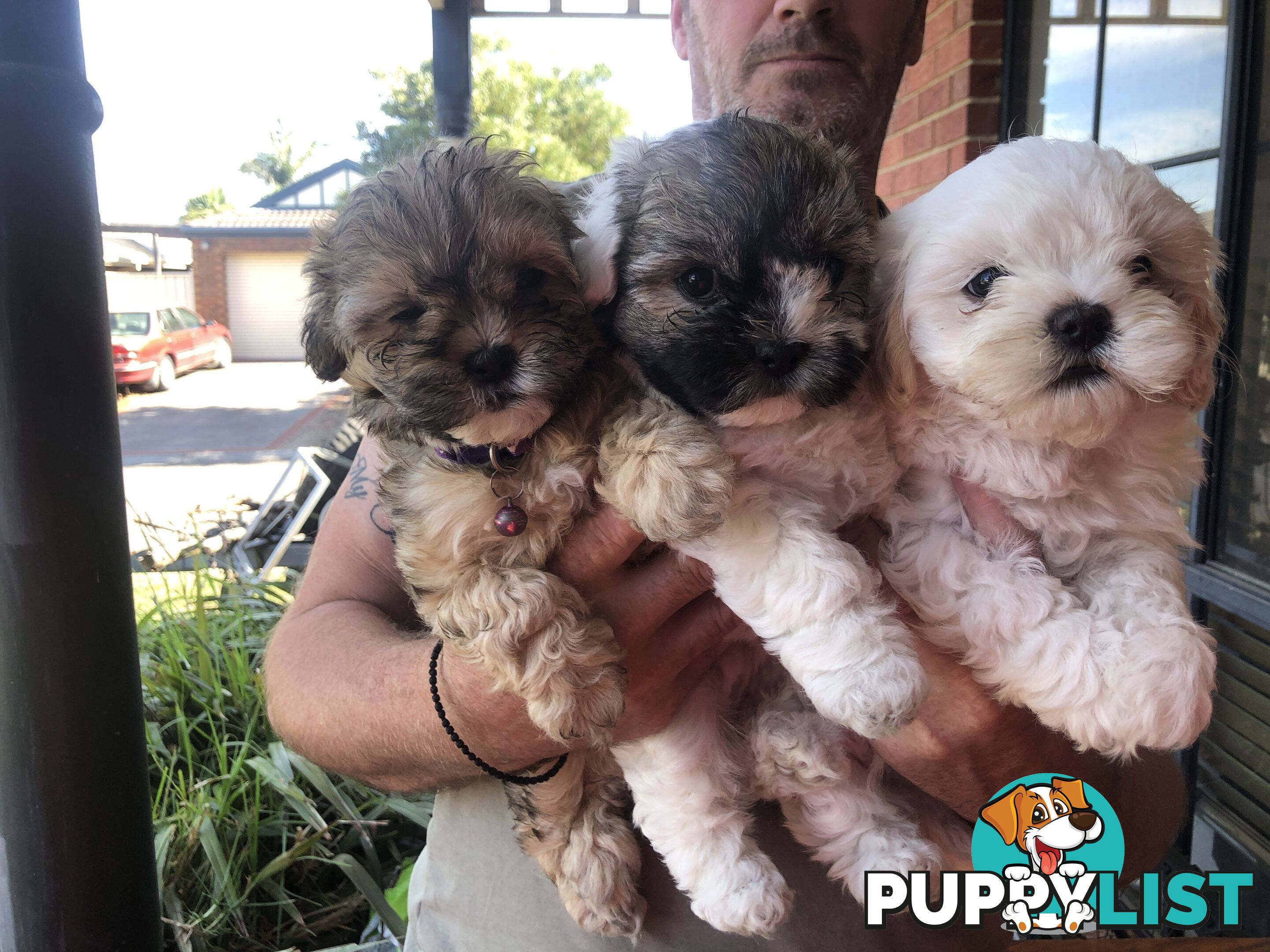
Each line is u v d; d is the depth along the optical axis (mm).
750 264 352
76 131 402
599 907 446
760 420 350
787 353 341
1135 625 347
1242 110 773
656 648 400
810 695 351
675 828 432
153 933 468
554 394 364
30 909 432
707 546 361
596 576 387
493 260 367
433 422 365
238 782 782
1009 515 383
